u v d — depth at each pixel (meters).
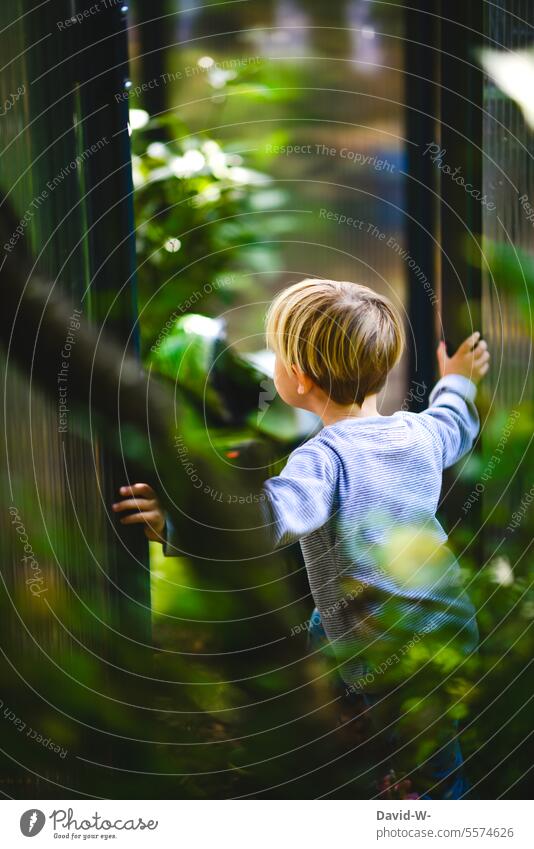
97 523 1.43
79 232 1.46
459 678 1.13
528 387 1.66
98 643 1.41
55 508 1.41
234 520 0.86
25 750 1.35
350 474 1.57
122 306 1.50
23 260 1.00
